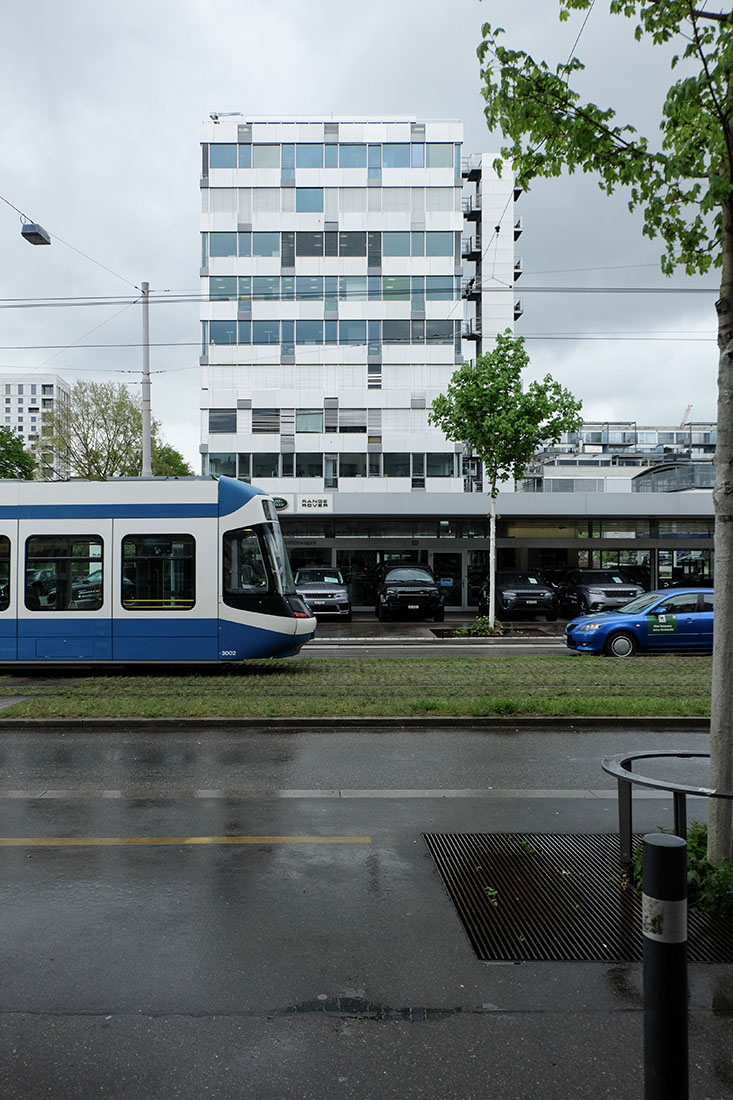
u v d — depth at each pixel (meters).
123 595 13.45
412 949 3.95
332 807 6.36
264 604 13.39
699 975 3.70
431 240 51.84
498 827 5.86
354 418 51.91
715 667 4.66
